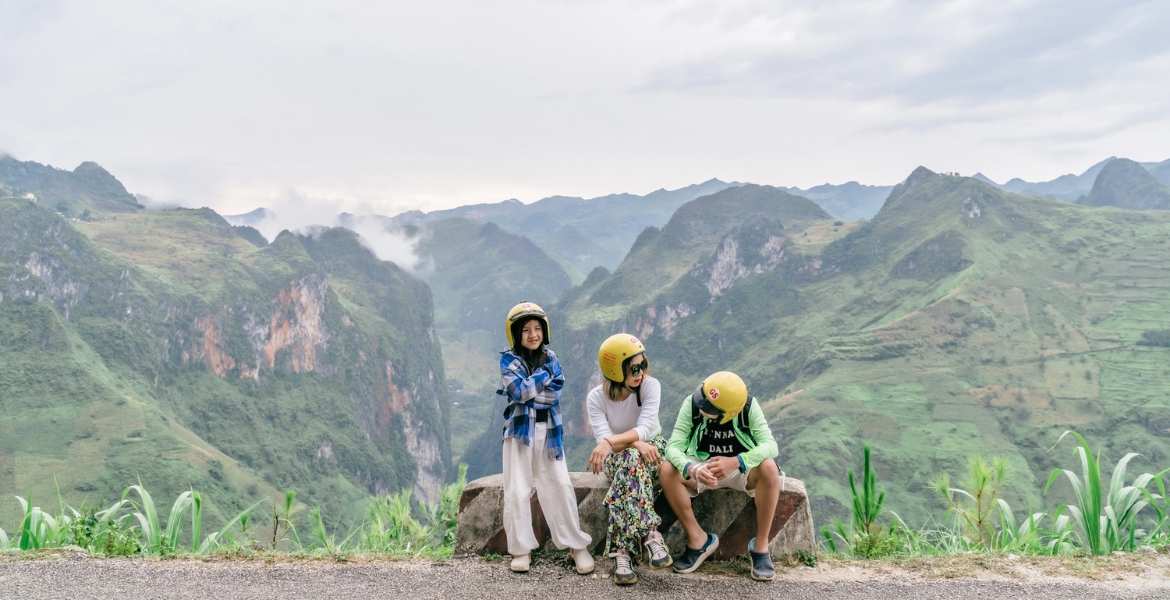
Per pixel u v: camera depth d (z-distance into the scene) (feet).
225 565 14.42
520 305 14.48
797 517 15.11
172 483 395.14
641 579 13.79
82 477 391.04
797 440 467.52
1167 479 370.32
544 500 14.10
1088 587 13.84
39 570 13.89
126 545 16.17
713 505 14.98
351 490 631.56
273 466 603.67
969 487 18.74
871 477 17.67
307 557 15.14
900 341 599.98
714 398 13.67
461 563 14.70
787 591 13.32
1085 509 16.97
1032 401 485.97
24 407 443.73
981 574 14.56
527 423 13.98
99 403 463.01
